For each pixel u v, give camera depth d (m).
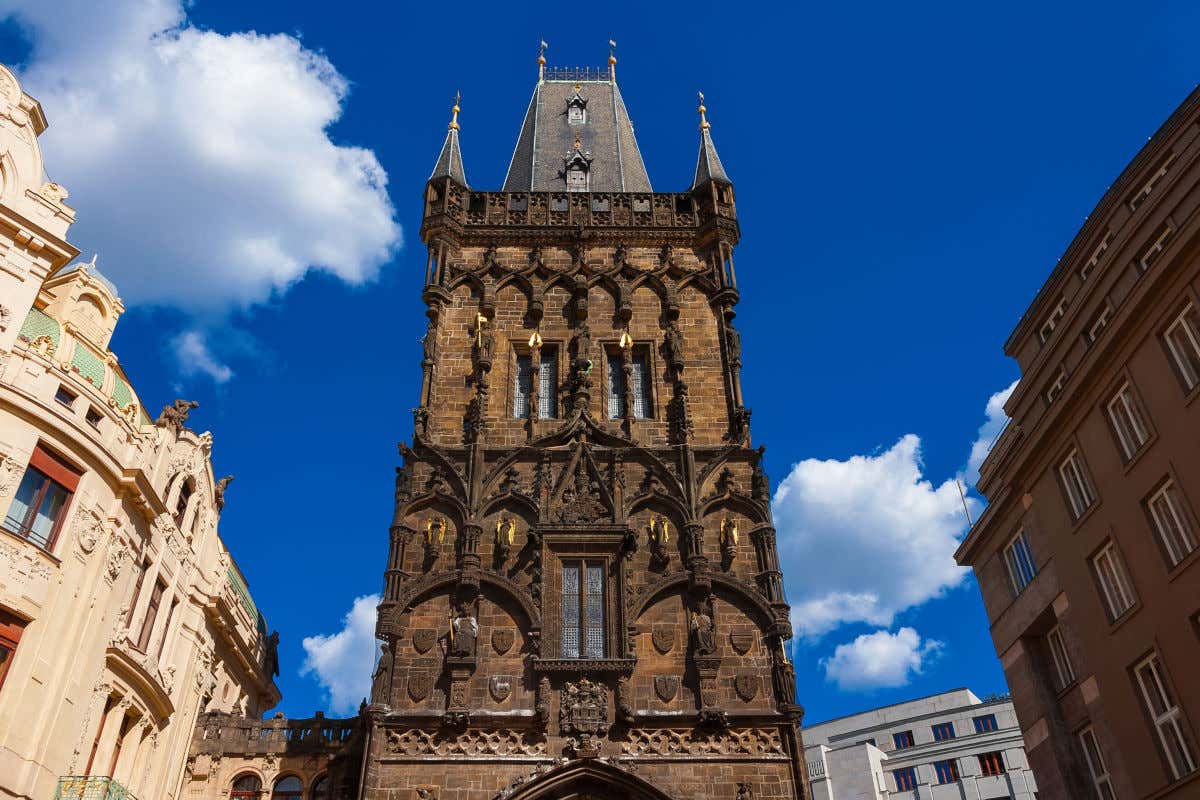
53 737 30.17
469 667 36.62
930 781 83.88
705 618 38.19
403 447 42.31
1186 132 32.72
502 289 48.41
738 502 41.56
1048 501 35.62
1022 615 37.44
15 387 31.73
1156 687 30.08
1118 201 35.41
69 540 32.25
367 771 34.56
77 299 38.50
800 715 36.00
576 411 44.06
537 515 40.50
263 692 52.25
